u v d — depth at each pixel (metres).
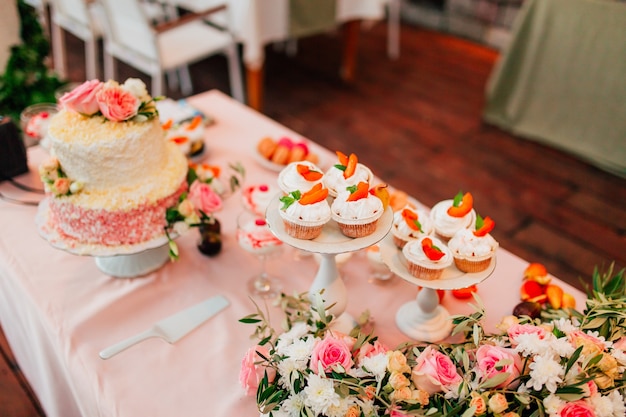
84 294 1.05
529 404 0.75
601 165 2.76
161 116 1.51
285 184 0.92
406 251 0.89
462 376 0.79
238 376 0.92
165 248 1.15
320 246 0.83
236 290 1.09
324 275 0.92
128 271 1.10
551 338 0.76
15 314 1.18
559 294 1.03
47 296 1.04
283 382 0.77
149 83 2.57
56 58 2.85
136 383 0.89
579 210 2.47
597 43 2.60
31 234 1.19
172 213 1.04
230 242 1.21
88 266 1.12
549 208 2.47
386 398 0.74
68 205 1.01
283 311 0.96
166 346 0.96
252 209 1.11
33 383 1.37
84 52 2.93
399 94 3.44
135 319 1.02
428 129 3.07
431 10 4.43
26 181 1.34
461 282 0.88
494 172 2.71
